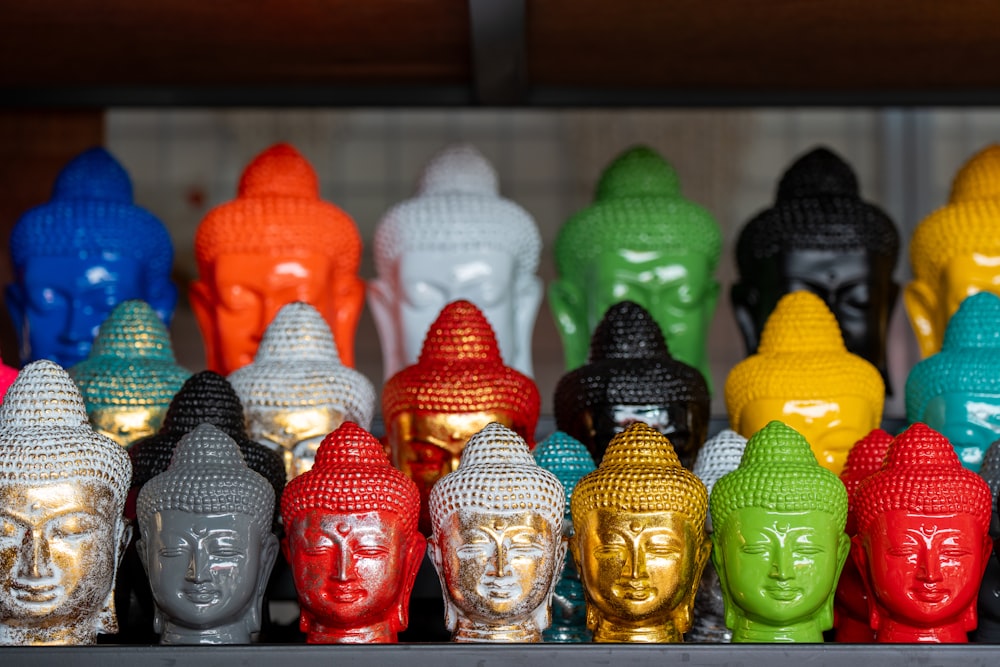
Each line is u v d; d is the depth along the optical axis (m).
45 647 1.67
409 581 1.85
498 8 2.33
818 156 2.66
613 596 1.79
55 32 2.51
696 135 5.23
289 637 2.16
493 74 2.67
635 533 1.79
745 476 1.84
